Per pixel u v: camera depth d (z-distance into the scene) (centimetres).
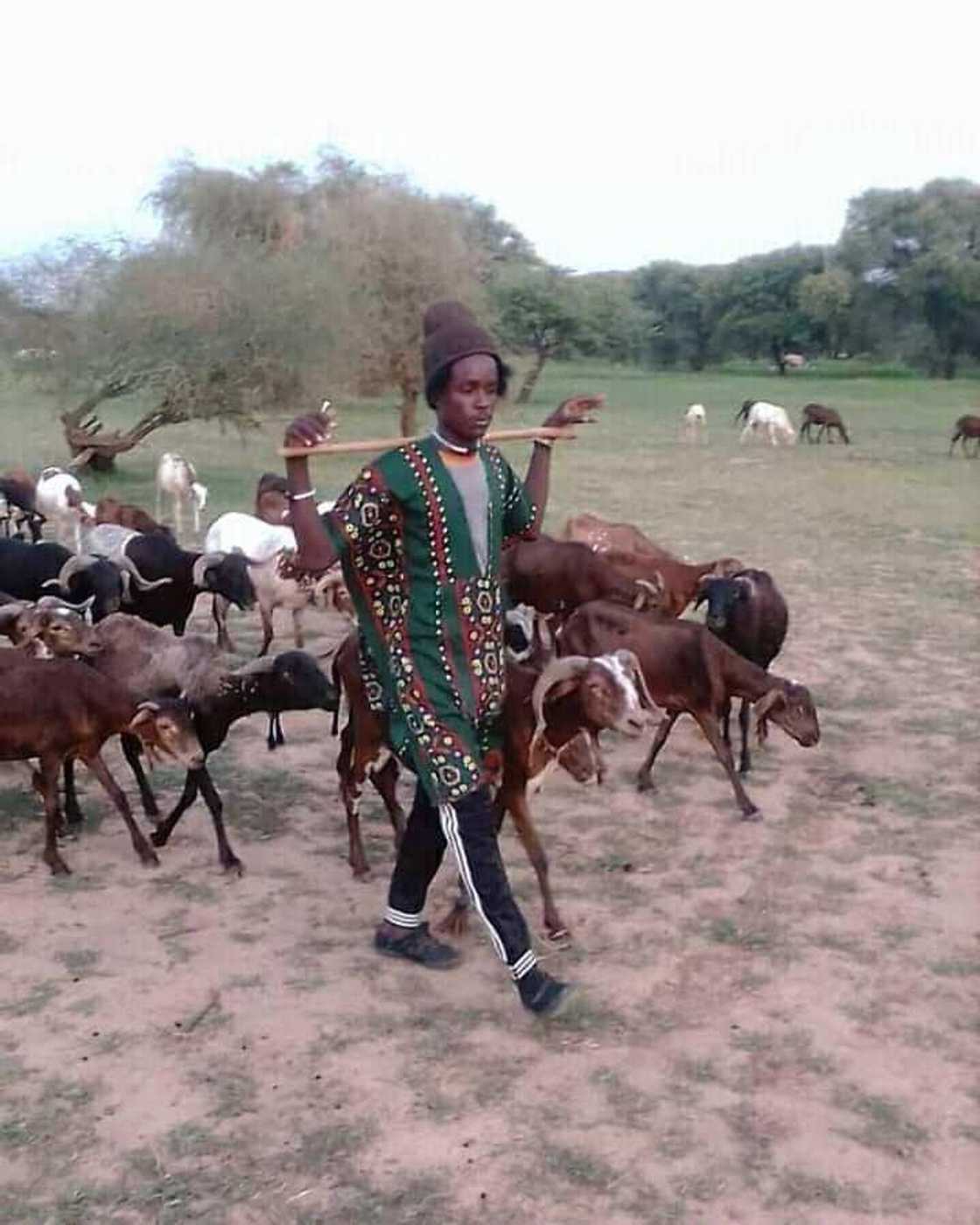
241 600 1054
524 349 5356
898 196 7431
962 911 621
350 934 589
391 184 3412
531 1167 424
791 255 7862
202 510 2106
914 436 3841
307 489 466
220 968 556
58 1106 456
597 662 543
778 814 750
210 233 3303
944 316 7038
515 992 537
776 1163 428
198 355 2270
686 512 2119
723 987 543
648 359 8269
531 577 1012
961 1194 414
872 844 705
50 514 1758
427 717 481
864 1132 445
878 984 547
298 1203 407
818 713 956
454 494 471
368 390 3259
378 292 3103
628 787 793
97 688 644
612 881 651
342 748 654
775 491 2439
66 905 618
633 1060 487
